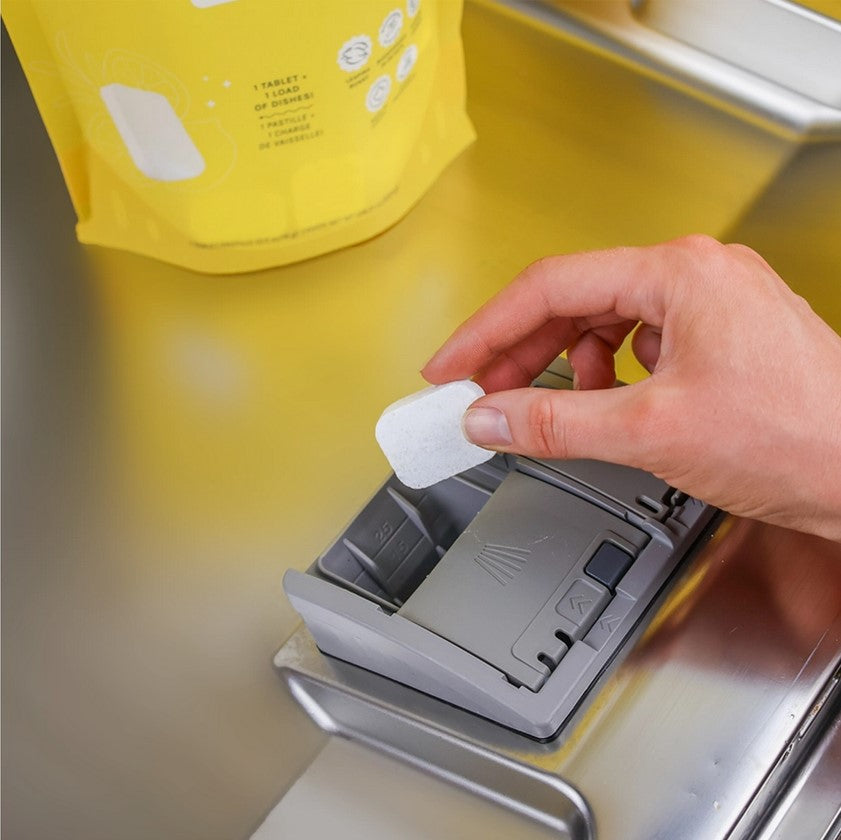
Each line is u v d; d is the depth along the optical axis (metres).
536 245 0.85
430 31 0.77
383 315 0.81
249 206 0.77
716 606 0.61
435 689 0.59
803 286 0.81
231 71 0.68
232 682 0.65
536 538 0.61
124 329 0.81
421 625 0.58
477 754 0.58
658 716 0.58
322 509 0.72
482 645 0.58
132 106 0.70
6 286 0.84
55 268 0.85
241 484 0.74
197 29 0.65
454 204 0.87
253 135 0.72
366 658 0.62
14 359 0.81
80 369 0.80
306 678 0.64
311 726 0.63
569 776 0.56
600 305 0.64
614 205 0.87
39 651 0.68
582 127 0.91
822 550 0.64
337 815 0.59
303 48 0.67
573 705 0.57
